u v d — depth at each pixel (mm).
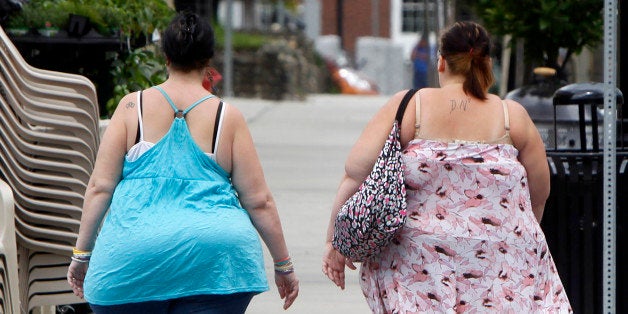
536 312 12688
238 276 12180
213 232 12086
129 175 12516
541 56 29844
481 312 12523
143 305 12133
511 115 12953
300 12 154375
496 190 12617
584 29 28844
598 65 41688
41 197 16203
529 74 32219
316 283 22688
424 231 12547
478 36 12961
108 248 12102
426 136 12773
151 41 21656
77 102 16312
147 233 12023
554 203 15383
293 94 80125
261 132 52562
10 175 15719
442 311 12469
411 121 12852
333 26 131375
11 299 14211
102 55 19859
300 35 96250
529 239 12672
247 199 12852
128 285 11977
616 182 15344
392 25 130000
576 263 15398
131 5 20469
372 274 13109
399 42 130500
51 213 16250
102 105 20156
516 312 12508
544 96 24875
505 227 12578
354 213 12633
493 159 12680
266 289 12508
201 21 12891
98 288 12070
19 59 15797
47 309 17891
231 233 12164
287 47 81750
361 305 21016
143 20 20656
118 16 19359
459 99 12875
